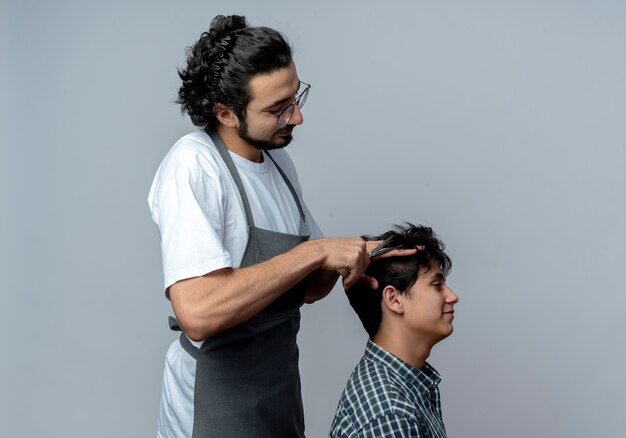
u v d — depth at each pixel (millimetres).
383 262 1754
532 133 2676
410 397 1724
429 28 2734
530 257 2701
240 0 2908
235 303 1627
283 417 1899
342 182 2826
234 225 1761
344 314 2869
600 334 2666
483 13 2693
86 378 3162
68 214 3148
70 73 3123
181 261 1646
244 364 1820
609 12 2602
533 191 2688
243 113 1688
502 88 2691
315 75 2838
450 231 2746
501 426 2754
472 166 2719
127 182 3066
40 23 3156
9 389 3242
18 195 3197
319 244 1710
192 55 1755
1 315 3229
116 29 3059
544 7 2648
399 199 2779
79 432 3182
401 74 2762
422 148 2754
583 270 2668
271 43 1660
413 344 1765
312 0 2836
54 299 3184
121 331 3109
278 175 1913
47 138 3162
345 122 2816
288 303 1850
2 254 3217
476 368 2762
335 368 2885
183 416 1874
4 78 3195
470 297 2748
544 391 2715
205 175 1714
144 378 3096
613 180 2631
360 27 2793
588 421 2693
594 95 2629
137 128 3047
